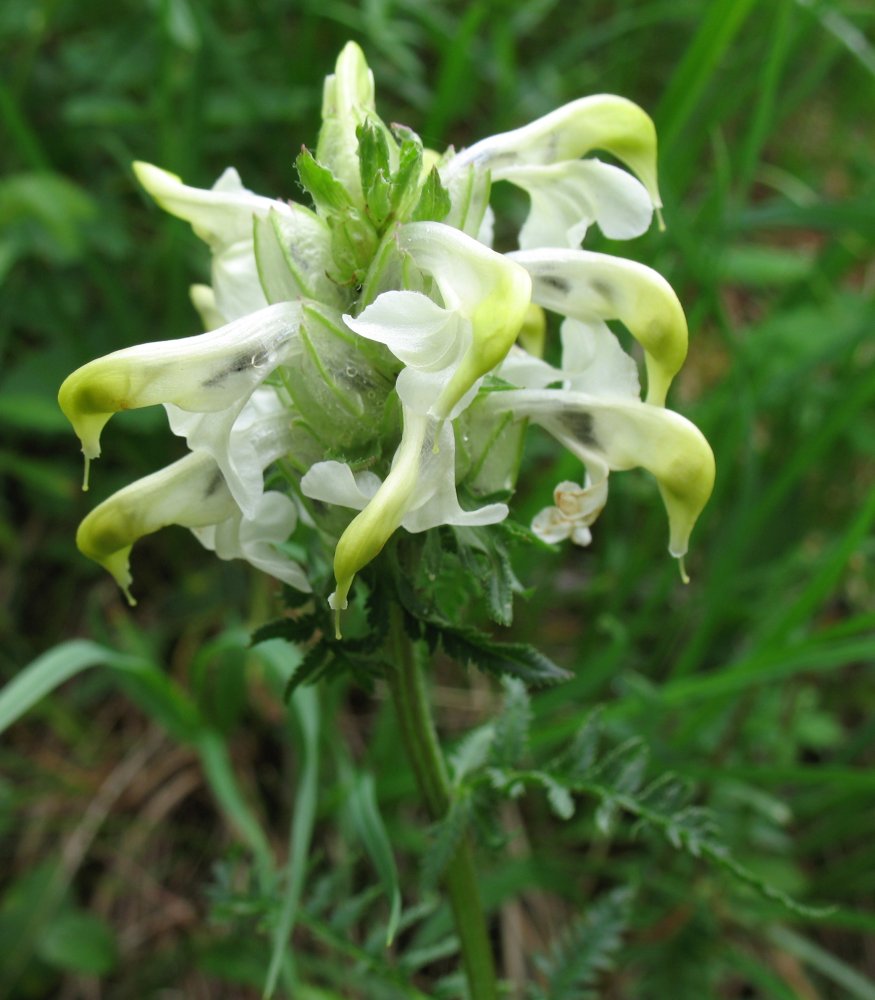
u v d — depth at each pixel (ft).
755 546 0.61
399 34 0.71
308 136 0.65
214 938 0.52
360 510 0.26
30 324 0.61
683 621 0.56
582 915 0.50
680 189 0.57
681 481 0.28
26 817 0.56
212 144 0.65
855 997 0.52
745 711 0.51
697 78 0.48
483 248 0.24
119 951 0.53
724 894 0.49
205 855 0.56
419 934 0.46
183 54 0.66
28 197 0.55
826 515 0.63
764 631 0.55
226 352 0.26
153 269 0.63
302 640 0.29
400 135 0.27
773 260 0.67
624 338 0.52
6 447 0.61
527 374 0.30
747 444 0.50
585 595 0.58
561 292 0.28
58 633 0.61
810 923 0.51
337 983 0.50
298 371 0.27
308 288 0.27
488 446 0.28
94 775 0.57
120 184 0.67
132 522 0.28
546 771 0.33
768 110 0.51
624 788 0.33
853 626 0.42
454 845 0.32
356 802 0.37
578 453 0.29
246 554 0.28
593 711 0.34
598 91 0.75
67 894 0.53
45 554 0.61
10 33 0.68
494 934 0.53
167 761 0.58
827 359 0.55
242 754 0.57
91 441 0.26
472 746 0.35
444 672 0.59
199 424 0.27
